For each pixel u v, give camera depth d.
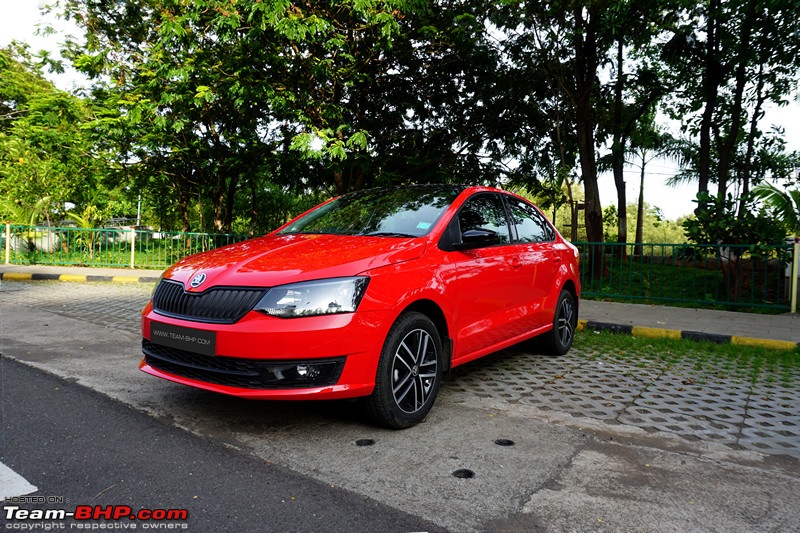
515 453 3.01
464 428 3.41
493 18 11.19
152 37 14.48
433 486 2.59
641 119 16.55
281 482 2.61
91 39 14.13
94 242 14.45
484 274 4.12
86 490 2.49
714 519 2.32
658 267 9.92
